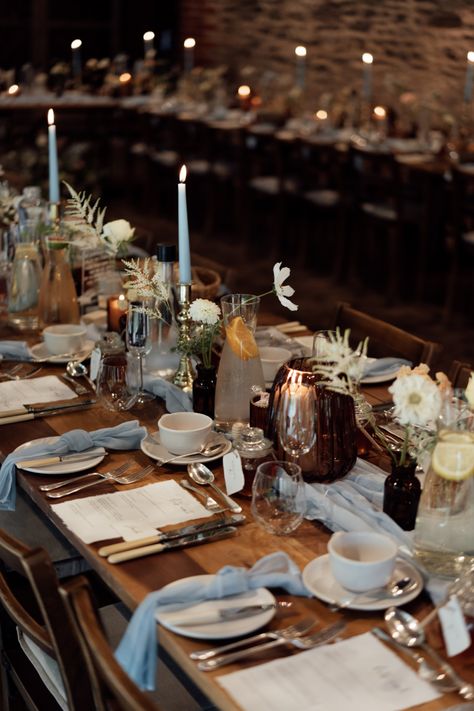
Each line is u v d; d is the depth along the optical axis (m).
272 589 1.54
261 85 8.37
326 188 6.82
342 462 1.85
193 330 2.22
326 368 1.67
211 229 7.43
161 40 9.52
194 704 1.71
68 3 9.23
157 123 8.01
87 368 2.54
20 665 1.99
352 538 1.54
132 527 1.72
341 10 7.38
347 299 5.88
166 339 2.43
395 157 5.50
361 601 1.48
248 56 8.54
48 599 1.51
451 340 5.15
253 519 1.76
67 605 1.37
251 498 1.83
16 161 6.80
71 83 8.29
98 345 2.33
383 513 1.70
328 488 1.82
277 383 1.89
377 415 2.21
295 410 1.81
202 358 2.27
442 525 1.54
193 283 2.68
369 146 6.09
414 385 1.60
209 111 7.71
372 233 6.35
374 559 1.54
